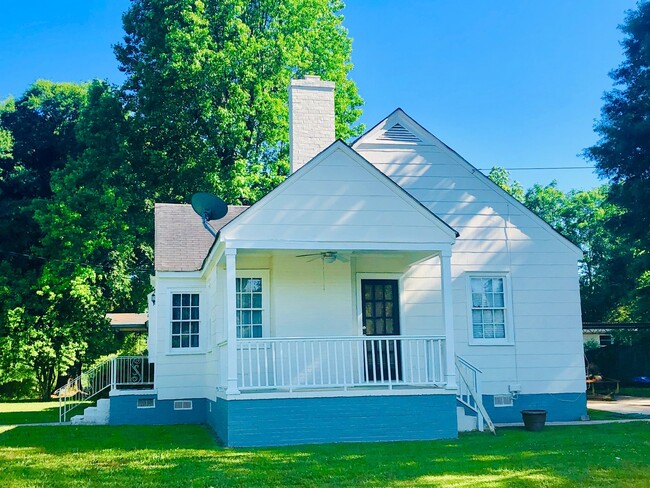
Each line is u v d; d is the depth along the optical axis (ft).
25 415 65.00
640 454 31.63
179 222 57.72
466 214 50.06
